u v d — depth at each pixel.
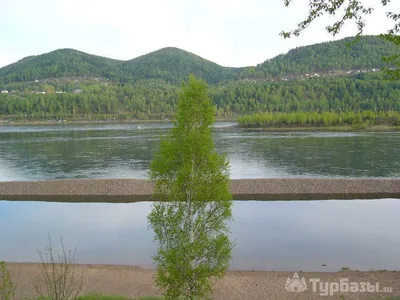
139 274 19.25
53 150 77.38
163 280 11.02
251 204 35.31
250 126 149.62
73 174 50.69
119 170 53.47
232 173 49.97
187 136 11.00
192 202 11.13
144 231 26.77
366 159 59.53
